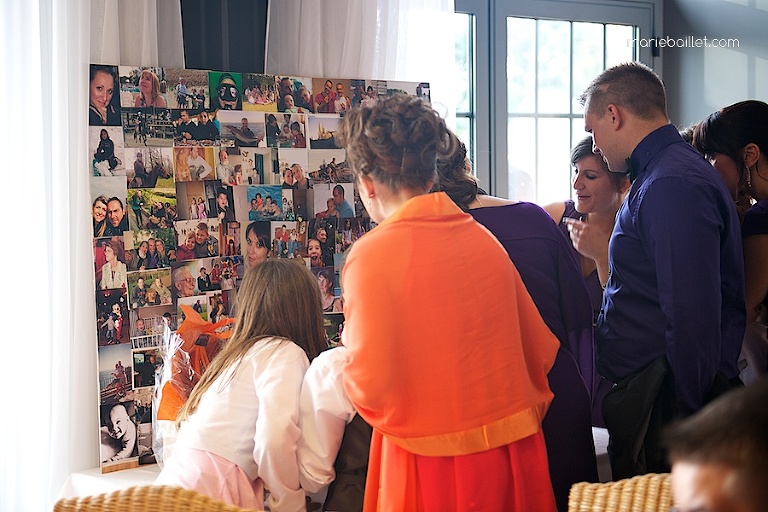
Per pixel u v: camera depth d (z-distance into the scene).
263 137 2.68
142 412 2.47
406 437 1.52
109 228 2.42
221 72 2.60
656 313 1.95
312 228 2.77
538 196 3.78
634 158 2.02
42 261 2.45
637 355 1.98
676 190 1.86
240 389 1.97
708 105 3.86
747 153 2.24
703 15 3.85
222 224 2.60
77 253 2.47
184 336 2.31
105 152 2.41
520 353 1.58
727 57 3.75
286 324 2.05
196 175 2.55
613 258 2.04
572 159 2.62
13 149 2.40
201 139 2.56
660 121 2.01
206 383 2.03
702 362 1.84
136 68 2.46
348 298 1.55
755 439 0.63
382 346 1.50
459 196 1.87
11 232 2.41
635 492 1.35
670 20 4.01
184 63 2.74
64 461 2.46
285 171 2.72
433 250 1.52
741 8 3.68
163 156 2.50
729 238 1.95
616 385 2.02
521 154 3.72
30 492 2.45
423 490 1.53
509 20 3.64
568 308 1.91
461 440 1.52
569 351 1.90
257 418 1.95
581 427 1.86
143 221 2.46
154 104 2.48
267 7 2.94
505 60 3.63
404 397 1.51
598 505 1.36
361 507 1.83
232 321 2.40
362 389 1.52
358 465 1.84
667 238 1.85
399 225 1.54
